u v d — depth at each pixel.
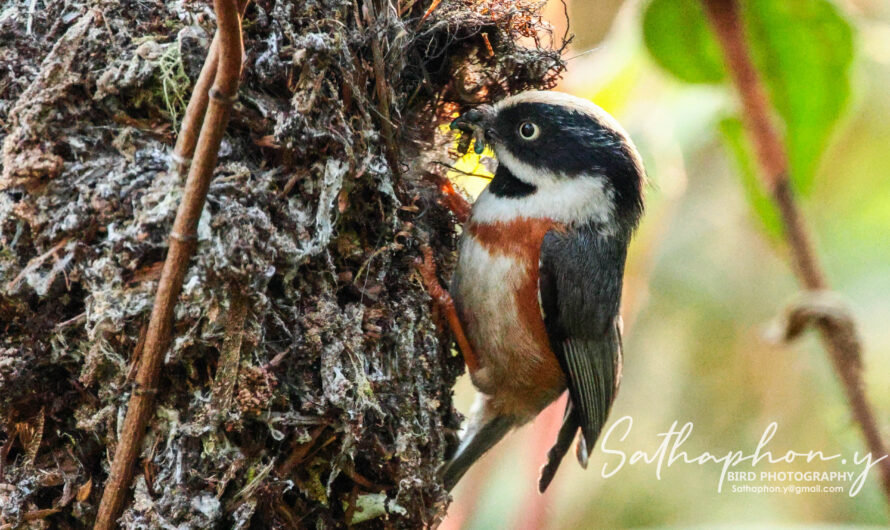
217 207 6.70
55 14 7.18
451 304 8.70
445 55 9.02
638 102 10.11
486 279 9.25
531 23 9.05
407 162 8.75
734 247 13.88
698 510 13.26
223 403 6.74
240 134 7.11
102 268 6.65
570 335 9.43
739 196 13.62
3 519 6.86
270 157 7.22
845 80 8.37
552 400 10.21
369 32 7.89
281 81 7.26
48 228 6.76
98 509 6.92
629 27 9.46
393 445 7.62
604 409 10.09
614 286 9.72
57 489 7.12
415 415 7.83
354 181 7.50
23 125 6.76
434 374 8.27
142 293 6.61
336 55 7.41
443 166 9.55
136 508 6.71
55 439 7.12
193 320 6.63
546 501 10.78
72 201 6.78
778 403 13.59
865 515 12.56
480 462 11.56
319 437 7.28
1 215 6.83
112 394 6.85
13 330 6.97
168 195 6.54
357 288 7.67
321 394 7.18
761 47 8.34
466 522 11.24
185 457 6.80
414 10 8.77
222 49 5.54
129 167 6.82
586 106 9.43
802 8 8.09
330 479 7.30
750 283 13.84
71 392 7.04
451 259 9.47
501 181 9.46
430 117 9.20
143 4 7.11
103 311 6.59
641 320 14.08
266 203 7.00
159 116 7.01
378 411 7.31
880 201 13.84
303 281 7.29
